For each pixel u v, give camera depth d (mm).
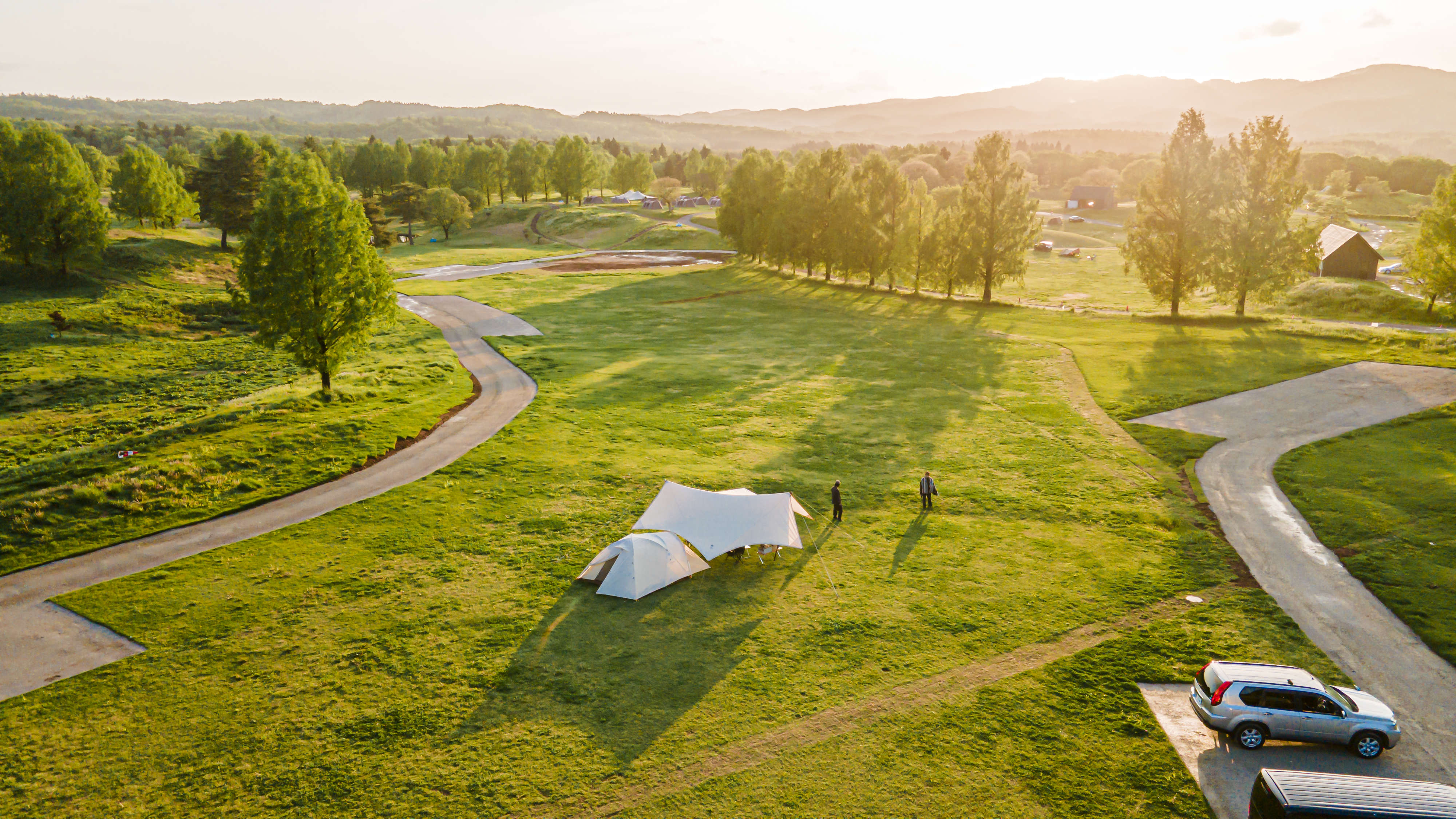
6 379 51250
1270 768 17172
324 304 43219
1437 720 19125
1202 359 55188
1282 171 65125
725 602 24969
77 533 28859
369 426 40812
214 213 100812
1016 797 16734
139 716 19391
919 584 25984
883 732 18750
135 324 67812
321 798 16781
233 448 36188
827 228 98812
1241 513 31422
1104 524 30562
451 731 18859
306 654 21938
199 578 26031
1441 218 57000
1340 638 22578
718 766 17688
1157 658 21609
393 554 27859
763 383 52594
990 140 79562
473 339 68688
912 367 56719
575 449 39156
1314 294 78312
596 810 16438
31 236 71625
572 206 196625
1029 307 80188
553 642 22594
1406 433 39094
